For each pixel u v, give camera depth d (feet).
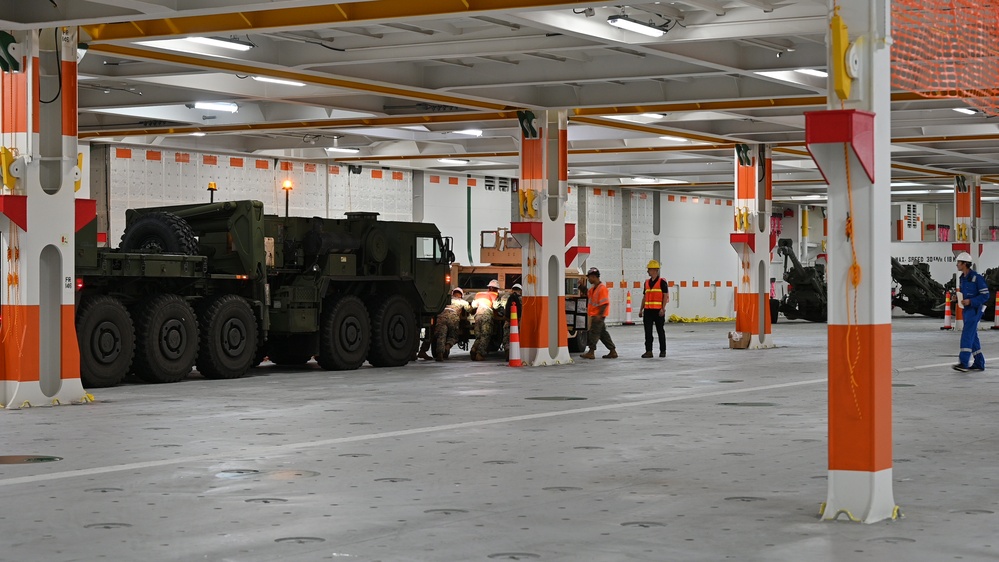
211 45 55.42
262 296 64.75
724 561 20.47
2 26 46.19
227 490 27.73
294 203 99.86
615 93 69.92
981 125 86.94
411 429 39.45
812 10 50.96
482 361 75.97
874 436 23.95
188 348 58.95
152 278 58.80
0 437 37.50
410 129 87.40
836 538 22.39
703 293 152.15
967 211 124.16
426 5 46.65
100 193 86.33
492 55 56.85
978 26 46.55
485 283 92.12
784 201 163.02
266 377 62.80
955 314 121.29
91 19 45.60
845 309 24.36
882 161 24.61
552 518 24.35
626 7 52.44
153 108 75.77
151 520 24.12
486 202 119.34
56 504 25.94
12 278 47.24
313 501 26.32
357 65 61.57
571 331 78.95
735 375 63.05
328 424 40.91
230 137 94.43
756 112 77.66
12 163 46.88
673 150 94.68
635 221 140.05
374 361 70.49
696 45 57.21
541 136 71.87
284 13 48.60
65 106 48.39
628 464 31.83
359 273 70.13
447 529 23.21
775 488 28.04
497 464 31.83
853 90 24.63
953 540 22.22
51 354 48.01
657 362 73.82
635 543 21.94
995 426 40.42
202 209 65.05
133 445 35.58
